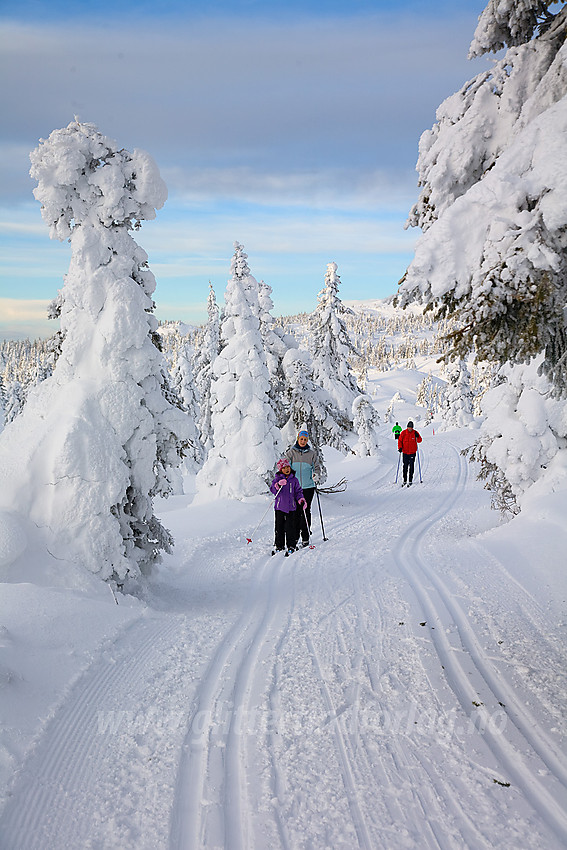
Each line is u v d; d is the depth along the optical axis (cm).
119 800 294
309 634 527
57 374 679
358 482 1808
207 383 3341
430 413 7850
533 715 368
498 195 344
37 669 411
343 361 2806
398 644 492
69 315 679
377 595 641
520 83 427
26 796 295
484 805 284
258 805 289
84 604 532
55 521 595
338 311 2802
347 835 266
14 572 552
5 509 596
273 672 443
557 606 562
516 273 335
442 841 261
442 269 362
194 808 287
